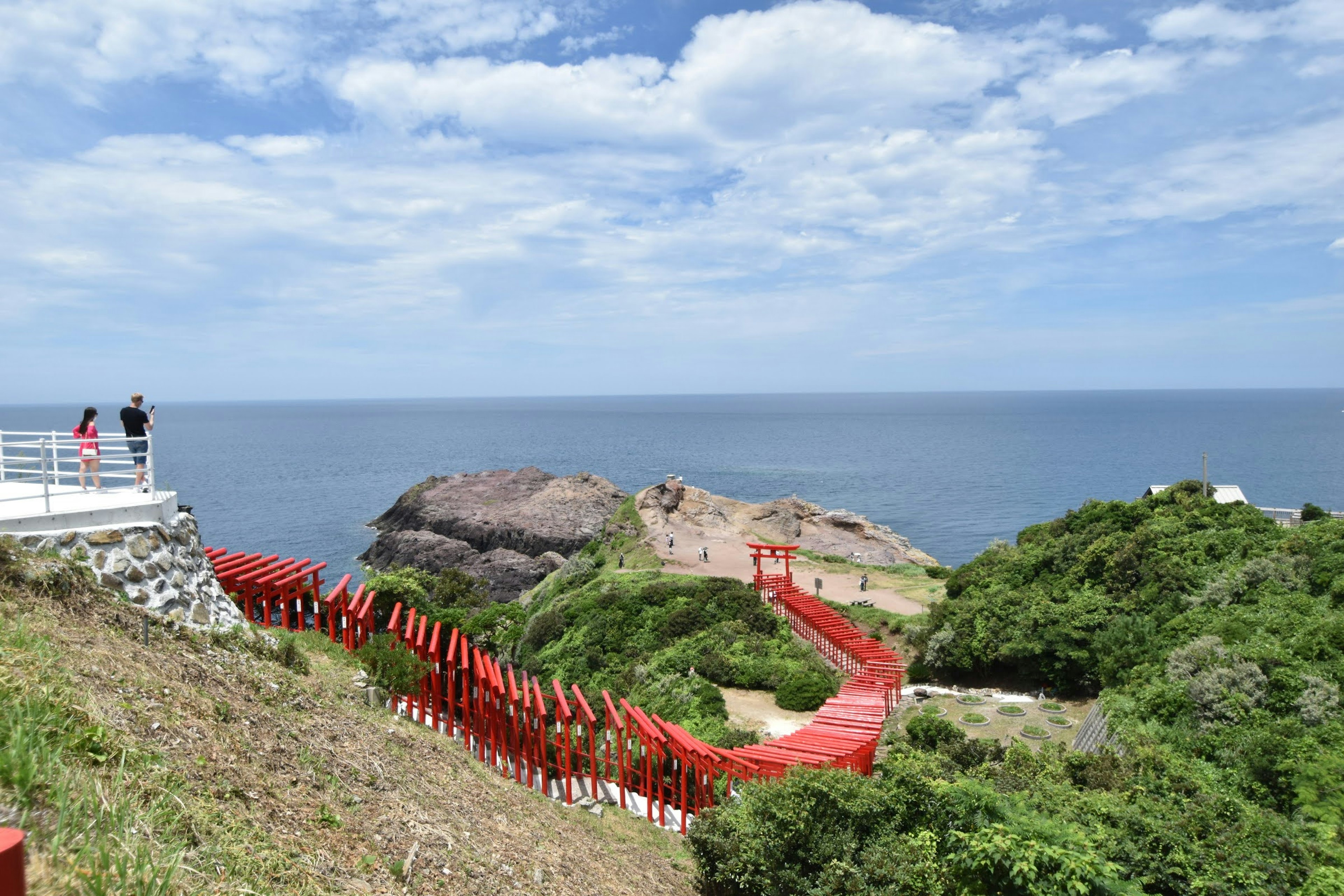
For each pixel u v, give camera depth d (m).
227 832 7.07
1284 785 18.06
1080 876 11.40
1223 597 30.38
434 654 18.41
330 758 10.72
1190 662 25.09
